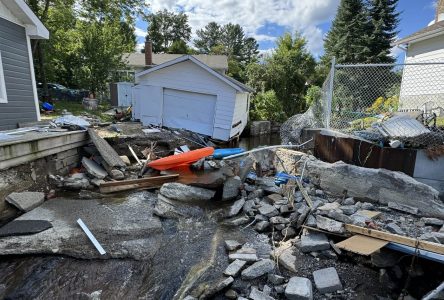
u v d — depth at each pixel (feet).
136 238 14.67
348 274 11.62
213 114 43.19
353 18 92.89
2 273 12.07
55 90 64.80
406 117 18.19
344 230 13.03
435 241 11.87
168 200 18.89
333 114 21.59
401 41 42.22
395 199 15.70
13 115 25.12
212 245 14.47
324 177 18.34
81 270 12.41
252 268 11.69
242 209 18.54
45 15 53.98
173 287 11.65
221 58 97.45
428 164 15.98
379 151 17.17
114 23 66.23
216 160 26.45
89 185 21.65
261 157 24.61
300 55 75.97
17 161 17.21
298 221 14.89
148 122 47.06
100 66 62.80
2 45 23.52
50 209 17.11
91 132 26.04
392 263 11.62
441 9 53.62
